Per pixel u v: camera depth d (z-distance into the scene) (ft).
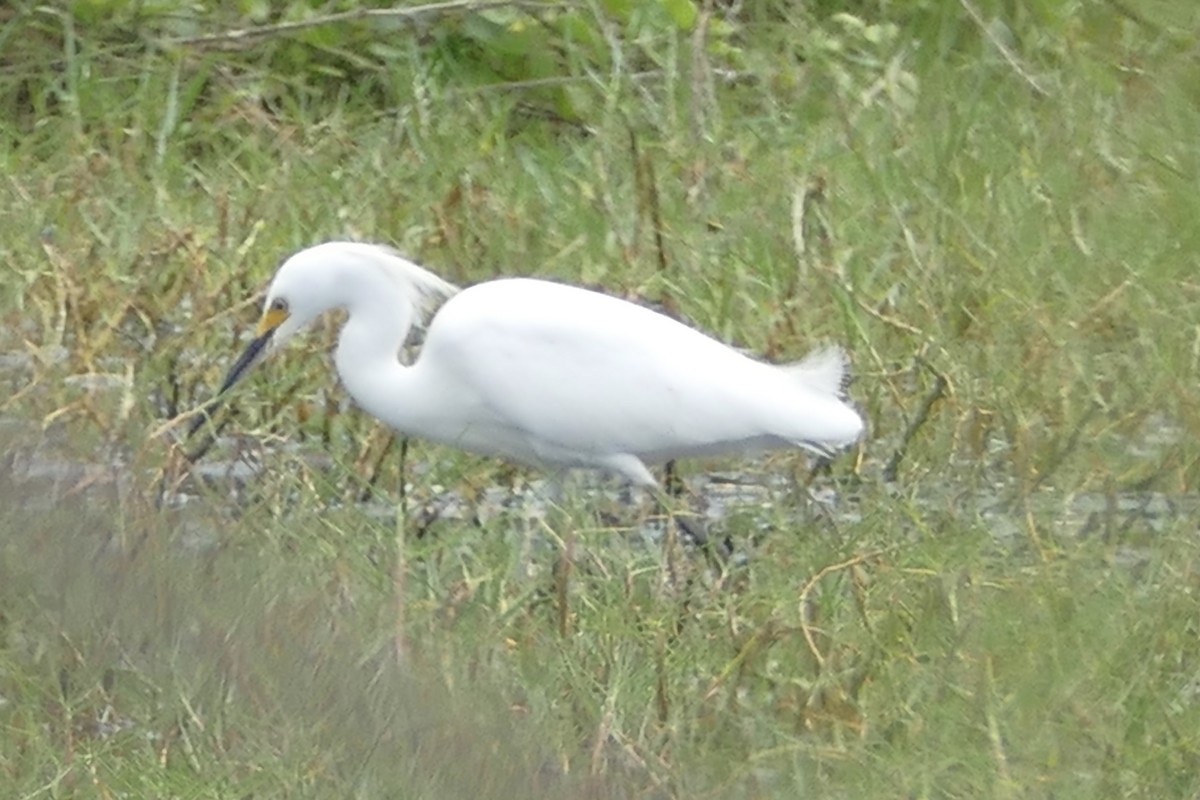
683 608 30.68
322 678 24.82
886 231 42.70
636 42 48.57
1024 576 30.81
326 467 36.35
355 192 44.45
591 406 32.76
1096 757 26.76
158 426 33.86
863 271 41.32
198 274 38.93
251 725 25.18
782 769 27.04
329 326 37.93
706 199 43.01
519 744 24.66
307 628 25.44
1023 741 26.86
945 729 27.45
